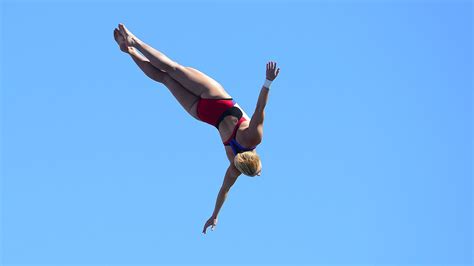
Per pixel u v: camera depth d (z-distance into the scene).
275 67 26.61
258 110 27.30
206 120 29.42
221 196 30.27
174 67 29.34
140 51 29.38
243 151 28.34
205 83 29.31
